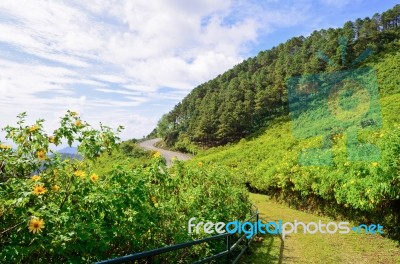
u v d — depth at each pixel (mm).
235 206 8961
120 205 3998
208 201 7457
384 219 8898
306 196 14594
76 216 3600
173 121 126250
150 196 5324
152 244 4879
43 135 3953
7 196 3352
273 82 88375
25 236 3193
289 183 15977
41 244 3156
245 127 78562
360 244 8523
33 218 3012
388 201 8578
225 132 76875
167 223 5348
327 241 9125
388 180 7848
